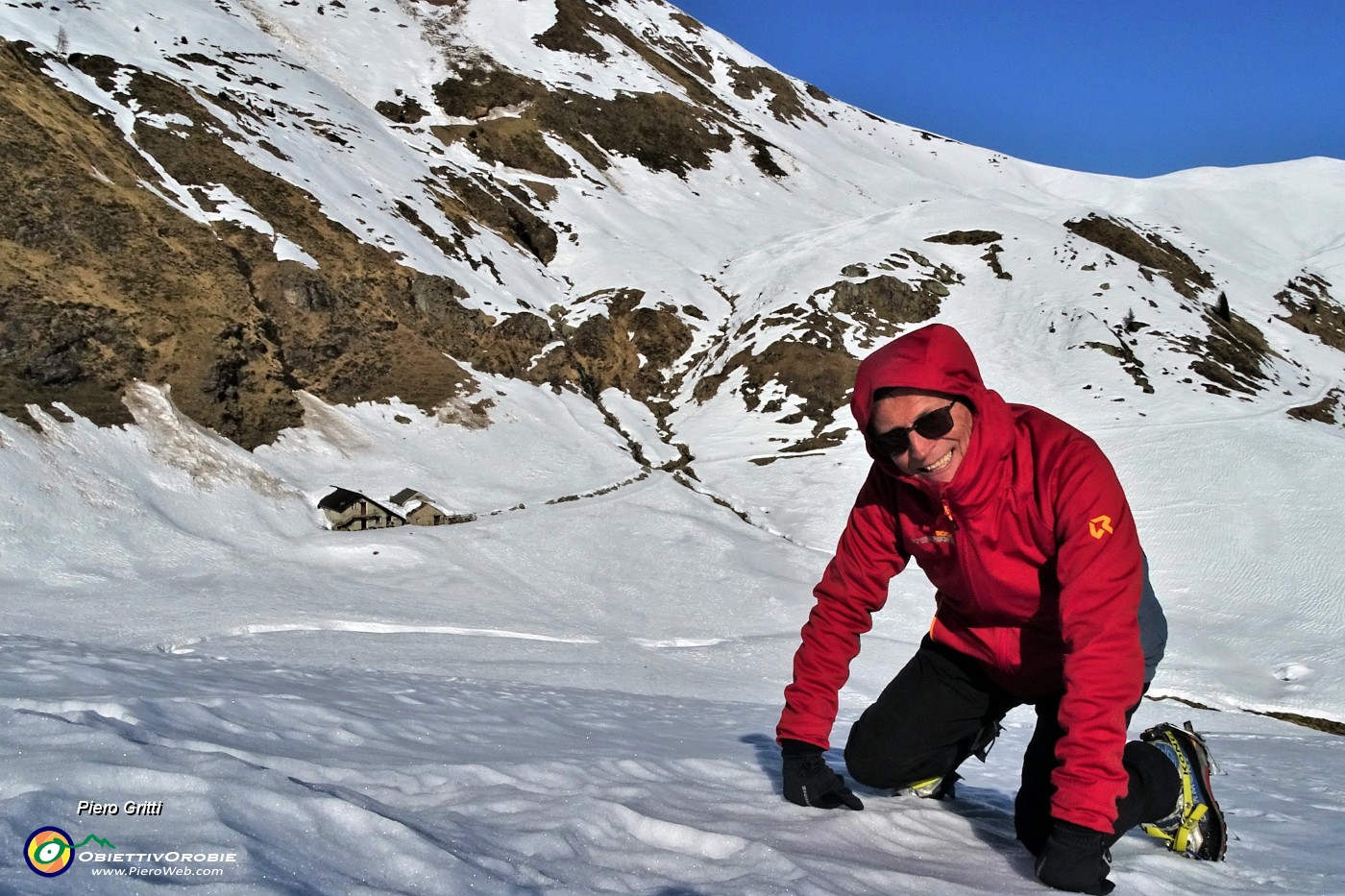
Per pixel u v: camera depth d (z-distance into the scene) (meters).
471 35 77.88
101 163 41.19
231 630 22.70
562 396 45.44
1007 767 6.31
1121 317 50.53
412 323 43.88
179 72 51.56
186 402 35.22
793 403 45.69
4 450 29.06
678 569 32.66
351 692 6.20
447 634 24.97
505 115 68.69
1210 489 38.00
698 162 73.31
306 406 38.81
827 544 36.03
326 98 59.31
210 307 38.19
